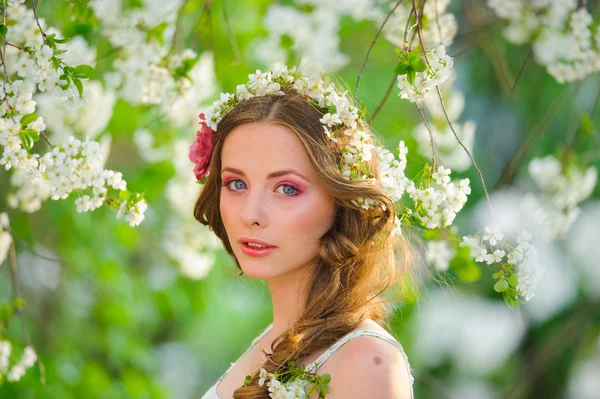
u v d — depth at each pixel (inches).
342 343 79.9
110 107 117.4
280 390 77.6
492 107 200.8
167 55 111.7
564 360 208.7
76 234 167.5
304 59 124.7
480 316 201.2
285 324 86.7
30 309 174.7
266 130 81.0
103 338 177.2
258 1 147.0
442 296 194.7
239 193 82.9
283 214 80.4
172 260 159.0
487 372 209.2
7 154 81.7
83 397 161.3
